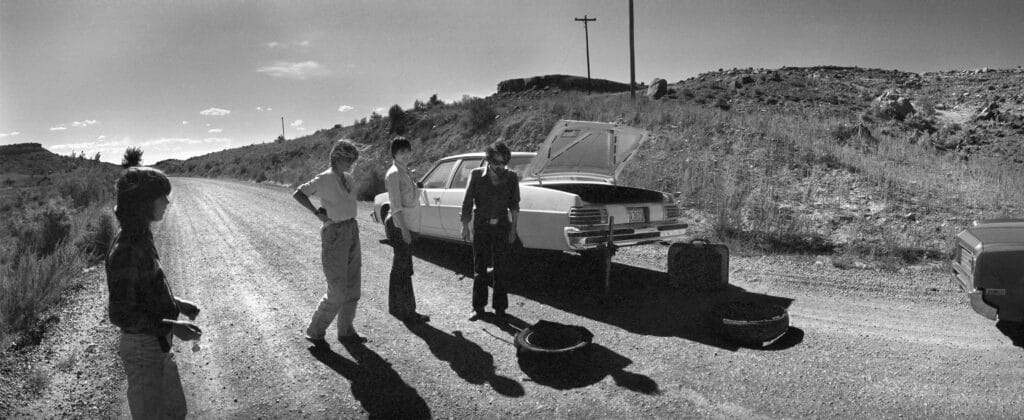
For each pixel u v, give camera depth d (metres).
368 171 18.17
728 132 15.38
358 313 5.58
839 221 9.16
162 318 2.51
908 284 6.30
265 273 7.41
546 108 22.98
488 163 5.22
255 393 3.87
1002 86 27.81
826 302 5.71
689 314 5.39
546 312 5.55
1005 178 11.01
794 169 12.19
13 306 5.31
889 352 4.34
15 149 97.00
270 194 21.77
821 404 3.53
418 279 6.91
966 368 4.02
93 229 9.45
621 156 7.23
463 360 4.37
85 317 5.59
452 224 7.52
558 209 5.95
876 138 15.25
